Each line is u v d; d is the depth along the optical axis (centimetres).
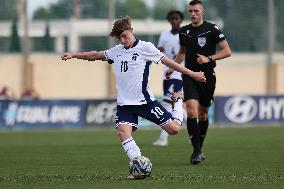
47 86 9156
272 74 9425
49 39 8962
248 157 4150
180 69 3019
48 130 7144
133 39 2992
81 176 3175
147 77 2994
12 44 8788
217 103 7756
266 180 2994
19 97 8919
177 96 3067
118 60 3002
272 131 6700
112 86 9112
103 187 2769
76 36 8869
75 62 9231
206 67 3812
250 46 9244
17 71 8919
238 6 9125
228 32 9156
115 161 3962
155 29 9181
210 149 4728
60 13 8881
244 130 6856
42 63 9081
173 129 3019
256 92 9644
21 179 3067
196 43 3797
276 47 9312
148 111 3003
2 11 8675
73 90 9256
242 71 9600
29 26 8894
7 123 7212
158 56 2994
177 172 3319
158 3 9200
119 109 3014
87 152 4559
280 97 8019
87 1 8825
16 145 5206
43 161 3981
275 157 4153
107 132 6750
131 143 2967
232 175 3189
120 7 8950
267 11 9162
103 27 8838
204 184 2856
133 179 2981
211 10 9088
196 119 3725
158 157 4178
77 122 7412
